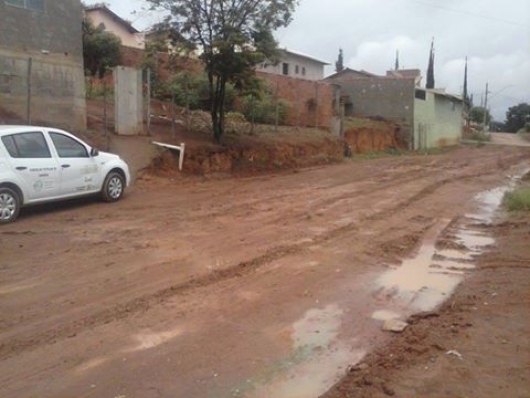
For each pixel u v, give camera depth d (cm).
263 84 2142
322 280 717
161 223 1031
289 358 484
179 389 423
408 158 3089
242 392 422
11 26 1531
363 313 603
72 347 493
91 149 1202
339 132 3044
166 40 1870
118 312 578
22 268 723
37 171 1061
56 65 1650
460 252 890
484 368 457
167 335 524
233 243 888
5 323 543
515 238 977
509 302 630
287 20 1886
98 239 891
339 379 446
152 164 1617
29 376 439
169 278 695
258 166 2019
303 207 1262
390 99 4197
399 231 1038
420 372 452
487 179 2083
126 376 441
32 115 1590
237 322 563
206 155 1822
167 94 2305
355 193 1538
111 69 2405
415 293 678
